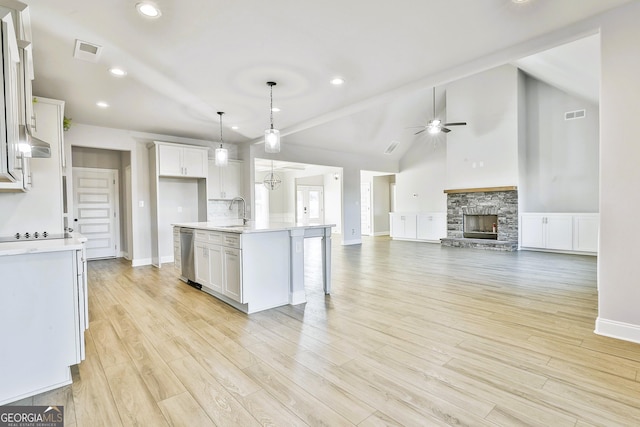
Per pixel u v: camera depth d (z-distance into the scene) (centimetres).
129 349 251
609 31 253
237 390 194
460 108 813
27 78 245
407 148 1002
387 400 183
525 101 763
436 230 929
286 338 269
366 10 241
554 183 738
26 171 273
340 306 351
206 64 328
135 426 164
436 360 228
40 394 192
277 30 267
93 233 661
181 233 471
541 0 234
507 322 298
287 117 519
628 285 253
